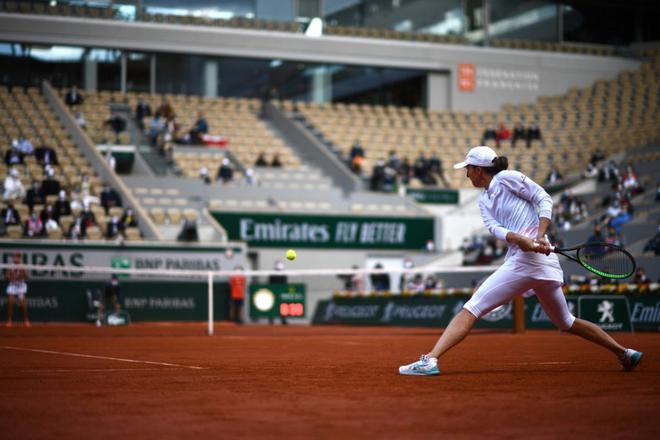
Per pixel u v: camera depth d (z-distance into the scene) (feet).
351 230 112.16
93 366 29.99
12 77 124.57
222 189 112.06
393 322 89.51
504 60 148.36
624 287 69.41
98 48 128.77
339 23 143.33
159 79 132.16
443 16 149.38
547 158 132.36
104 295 92.58
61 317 91.50
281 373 26.32
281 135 131.23
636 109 140.77
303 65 140.05
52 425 15.89
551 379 23.73
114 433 14.93
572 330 25.88
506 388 21.44
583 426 15.30
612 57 154.81
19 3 125.18
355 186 120.06
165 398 19.81
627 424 15.48
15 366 30.12
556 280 24.73
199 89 134.41
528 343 47.24
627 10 160.66
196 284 96.37
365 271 72.95
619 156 128.67
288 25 139.64
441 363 30.37
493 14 151.74
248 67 137.08
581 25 157.99
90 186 105.70
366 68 143.43
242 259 98.37
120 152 115.44
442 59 145.38
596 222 104.73
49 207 97.19
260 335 65.46
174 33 131.03
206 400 19.39
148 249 94.73
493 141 135.44
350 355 36.04
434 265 112.88
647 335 61.26
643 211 106.93
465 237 116.16
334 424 15.78
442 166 130.72
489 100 147.43
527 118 143.43
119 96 127.03
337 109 138.31
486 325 75.56
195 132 121.19
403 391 20.93
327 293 105.09
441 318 84.43
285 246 109.40
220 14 136.26
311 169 124.26
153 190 109.09
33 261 90.79
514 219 24.80
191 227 99.71
